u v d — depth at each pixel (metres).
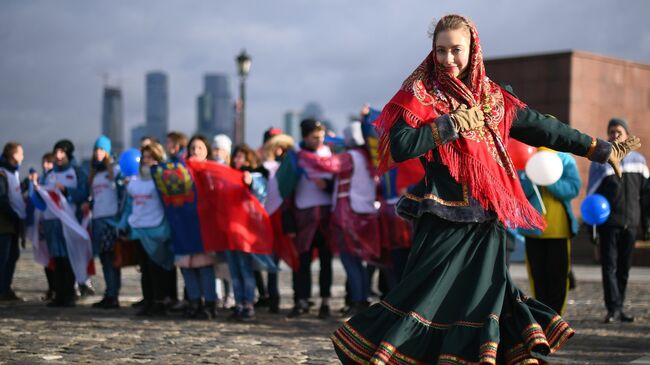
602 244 9.67
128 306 11.47
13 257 12.12
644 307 11.21
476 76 4.18
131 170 10.36
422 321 4.00
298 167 9.92
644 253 19.14
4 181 11.85
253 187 9.88
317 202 10.08
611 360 6.80
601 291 13.60
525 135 4.31
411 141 3.99
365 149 9.99
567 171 8.36
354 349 4.09
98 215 11.20
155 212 10.01
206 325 9.25
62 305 11.31
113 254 11.13
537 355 3.91
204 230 9.72
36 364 6.57
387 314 4.09
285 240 10.25
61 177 11.74
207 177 9.77
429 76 4.21
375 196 9.98
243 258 9.74
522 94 22.38
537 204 8.25
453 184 4.14
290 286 14.86
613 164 4.33
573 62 21.67
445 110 4.11
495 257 4.11
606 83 22.25
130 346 7.57
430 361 4.00
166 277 10.38
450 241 4.11
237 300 9.72
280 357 6.98
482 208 4.11
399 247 9.84
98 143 11.40
